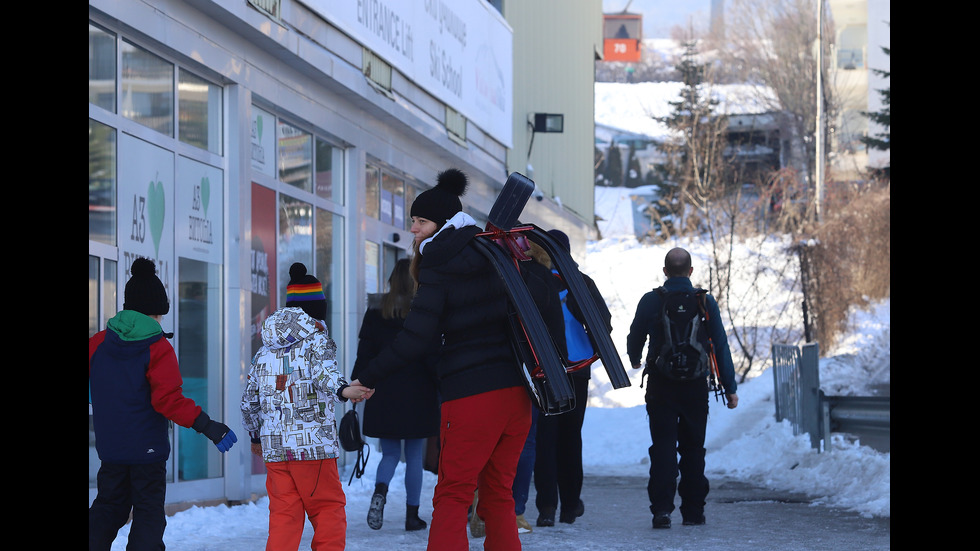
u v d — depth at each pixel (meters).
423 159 22.91
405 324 7.36
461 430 7.32
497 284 7.41
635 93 112.56
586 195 40.09
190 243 13.73
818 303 47.75
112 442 8.20
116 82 12.22
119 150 12.19
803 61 88.12
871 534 11.79
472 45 25.02
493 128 26.97
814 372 19.55
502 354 7.39
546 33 33.81
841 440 19.34
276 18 15.17
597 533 11.94
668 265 12.57
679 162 78.38
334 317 18.77
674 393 12.30
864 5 88.50
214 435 8.38
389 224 21.53
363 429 12.41
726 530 12.16
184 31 13.30
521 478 12.02
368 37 18.58
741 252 58.66
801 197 66.44
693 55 94.12
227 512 13.54
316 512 8.85
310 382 8.73
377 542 11.34
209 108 14.40
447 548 7.28
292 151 16.98
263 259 15.77
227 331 14.50
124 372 8.23
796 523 12.76
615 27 128.12
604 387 44.03
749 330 48.03
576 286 7.92
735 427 25.73
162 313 8.60
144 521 8.23
